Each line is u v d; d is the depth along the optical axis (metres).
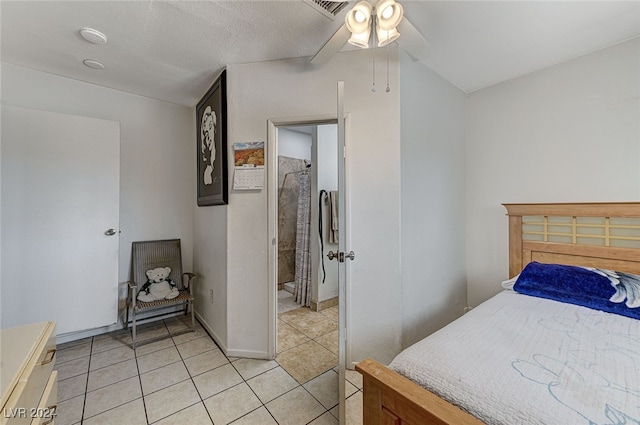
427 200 2.19
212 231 2.52
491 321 1.44
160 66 2.22
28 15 1.60
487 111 2.55
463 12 1.58
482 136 2.58
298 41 1.87
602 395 0.84
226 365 2.04
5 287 2.06
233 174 2.17
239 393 1.71
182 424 1.46
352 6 1.53
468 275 2.69
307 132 4.17
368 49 1.96
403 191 1.95
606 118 1.94
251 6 1.53
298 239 3.51
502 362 1.04
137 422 1.47
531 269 2.00
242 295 2.16
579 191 2.06
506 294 1.94
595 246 1.97
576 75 2.06
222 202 2.21
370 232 1.97
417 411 0.85
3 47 1.95
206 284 2.68
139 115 2.81
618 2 1.50
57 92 2.38
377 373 1.00
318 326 2.76
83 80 2.47
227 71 2.18
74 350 2.25
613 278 1.67
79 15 1.61
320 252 3.16
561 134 2.14
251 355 2.14
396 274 1.92
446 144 2.41
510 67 2.21
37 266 2.15
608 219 1.93
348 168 1.99
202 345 2.34
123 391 1.73
